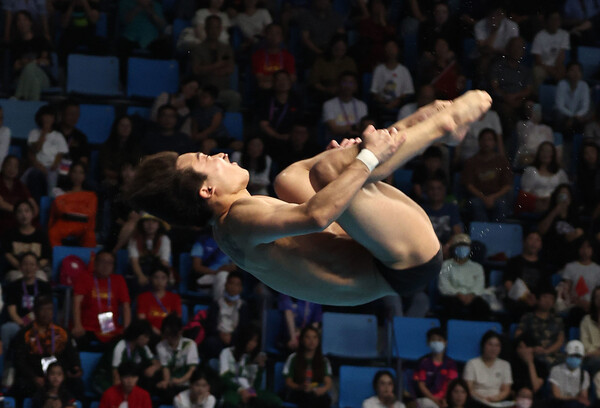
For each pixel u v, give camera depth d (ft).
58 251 49.70
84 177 52.80
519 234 53.72
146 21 64.34
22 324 45.62
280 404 45.01
